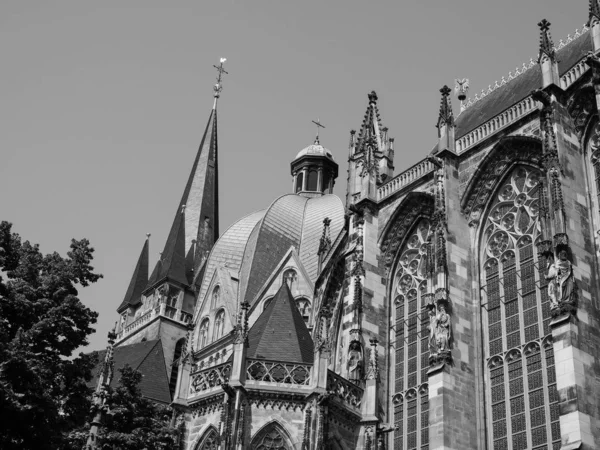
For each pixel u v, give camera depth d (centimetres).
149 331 10606
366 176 7100
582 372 4509
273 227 10119
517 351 5353
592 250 5084
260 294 9056
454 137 6450
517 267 5653
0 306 4591
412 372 6150
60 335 4734
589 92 5506
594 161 5422
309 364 5678
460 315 5666
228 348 8400
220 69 14825
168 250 11669
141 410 5622
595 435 4375
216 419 5753
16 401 4131
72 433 5366
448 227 5953
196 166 13438
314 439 5306
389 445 6012
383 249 6838
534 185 5806
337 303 7456
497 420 5266
